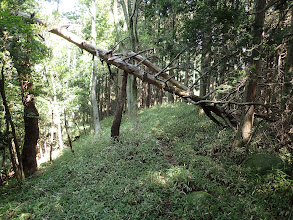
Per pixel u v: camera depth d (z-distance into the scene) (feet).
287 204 13.24
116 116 30.19
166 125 35.24
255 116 23.48
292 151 18.49
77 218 14.51
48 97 40.81
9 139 23.73
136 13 41.11
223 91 20.20
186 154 22.72
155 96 79.66
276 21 23.95
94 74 55.31
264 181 16.06
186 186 16.24
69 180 21.44
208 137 26.43
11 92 28.91
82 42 26.30
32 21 22.66
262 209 13.16
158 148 25.02
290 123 18.49
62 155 36.63
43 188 20.13
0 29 17.95
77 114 92.43
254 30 17.63
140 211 14.25
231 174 17.46
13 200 19.84
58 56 42.68
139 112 66.74
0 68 22.79
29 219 15.08
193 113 40.91
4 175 30.32
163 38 30.45
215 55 29.19
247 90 20.13
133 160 22.49
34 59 24.27
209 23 19.04
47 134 52.90
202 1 21.12
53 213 15.35
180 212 13.78
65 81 49.49
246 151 20.15
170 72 54.85
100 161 23.50
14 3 21.91
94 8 54.75
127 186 17.02
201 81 37.91
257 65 18.97
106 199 16.28
